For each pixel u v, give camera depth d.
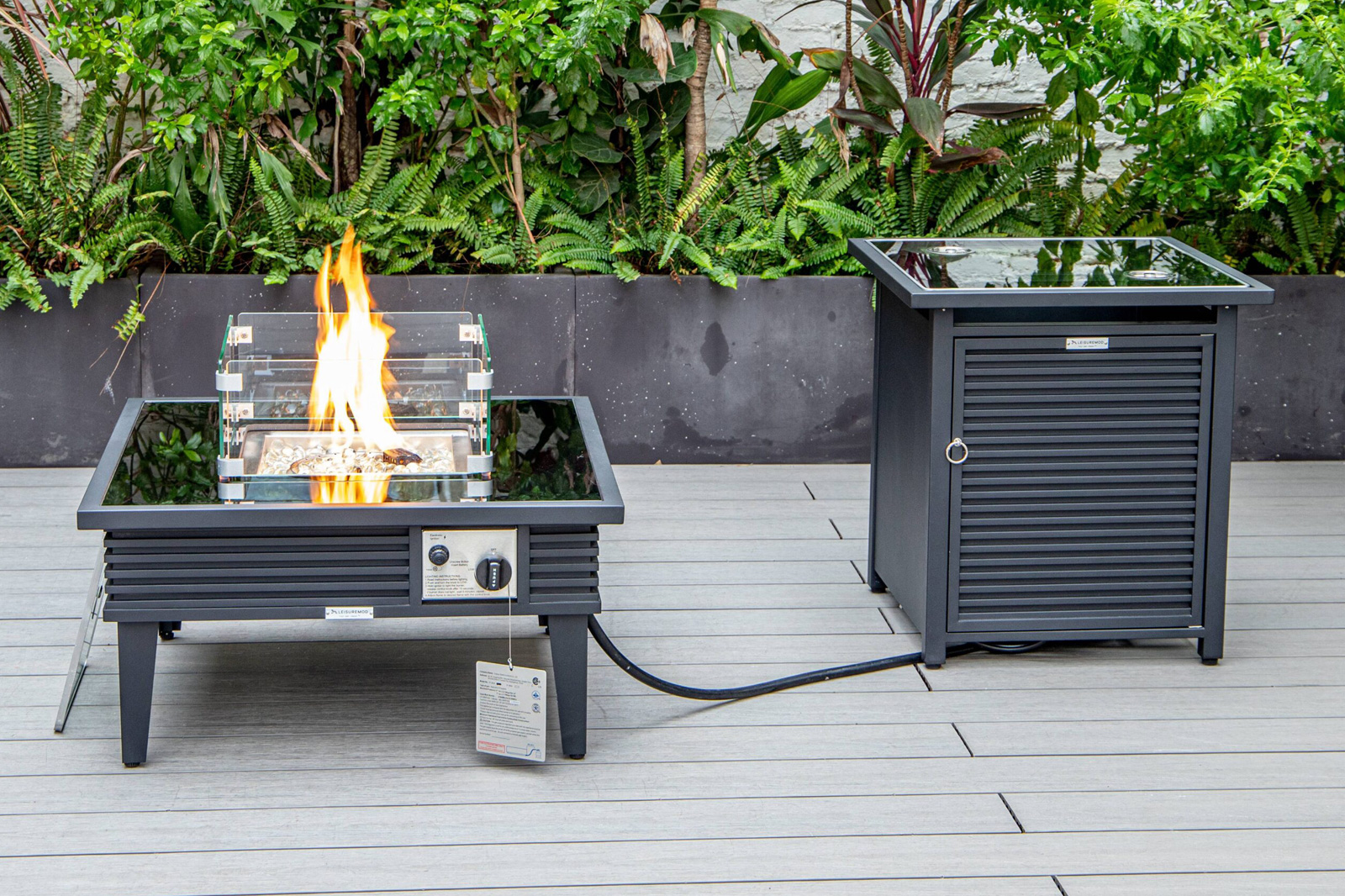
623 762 2.39
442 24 3.99
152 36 3.94
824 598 3.20
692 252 4.16
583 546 2.29
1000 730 2.53
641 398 4.27
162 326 4.10
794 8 4.48
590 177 4.44
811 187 4.48
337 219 4.11
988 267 2.88
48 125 4.20
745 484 4.10
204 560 2.24
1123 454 2.74
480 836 2.13
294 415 2.41
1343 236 4.38
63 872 2.01
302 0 4.03
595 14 3.94
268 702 2.59
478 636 2.93
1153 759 2.42
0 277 4.07
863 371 4.27
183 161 4.09
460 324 2.55
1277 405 4.35
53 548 3.41
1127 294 2.63
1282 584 3.29
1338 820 2.21
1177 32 3.63
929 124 4.04
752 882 2.02
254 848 2.08
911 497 2.89
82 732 2.46
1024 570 2.77
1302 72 3.71
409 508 2.22
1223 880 2.04
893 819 2.20
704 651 2.87
